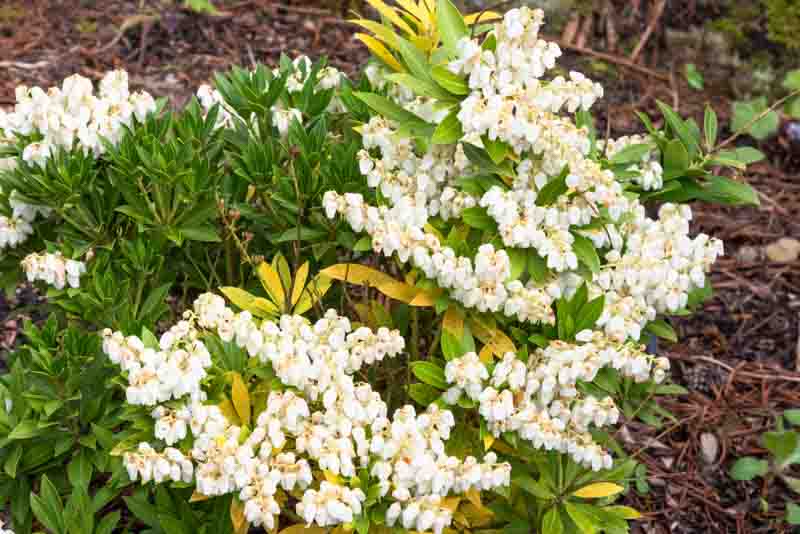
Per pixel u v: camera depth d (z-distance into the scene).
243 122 3.09
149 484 2.74
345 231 2.74
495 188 2.43
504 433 2.47
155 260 2.80
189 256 2.87
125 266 2.74
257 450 2.33
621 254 2.84
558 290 2.51
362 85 2.99
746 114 5.32
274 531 2.50
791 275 4.71
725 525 3.60
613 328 2.49
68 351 2.63
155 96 5.23
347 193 2.55
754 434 3.93
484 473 2.37
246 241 2.80
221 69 5.53
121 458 2.61
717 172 5.16
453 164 2.61
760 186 5.23
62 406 2.64
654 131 3.16
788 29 5.87
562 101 2.45
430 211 2.60
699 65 5.94
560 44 5.94
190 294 3.33
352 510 2.23
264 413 2.30
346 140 2.95
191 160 2.71
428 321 3.03
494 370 2.44
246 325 2.41
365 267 2.62
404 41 2.58
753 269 4.75
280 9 6.08
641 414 2.98
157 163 2.65
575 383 2.55
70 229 2.80
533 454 2.64
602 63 5.87
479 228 2.57
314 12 6.10
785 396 4.09
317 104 2.98
